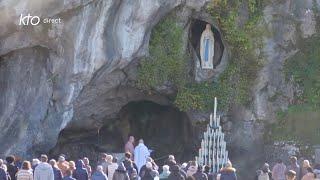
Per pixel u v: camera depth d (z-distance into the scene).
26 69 52.84
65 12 51.09
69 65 52.31
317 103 56.84
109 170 45.00
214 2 55.31
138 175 45.19
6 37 51.03
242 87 56.91
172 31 55.50
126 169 44.25
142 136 59.16
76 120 56.31
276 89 57.00
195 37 57.34
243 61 56.72
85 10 51.50
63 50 52.16
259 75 56.72
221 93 57.00
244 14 56.25
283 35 56.56
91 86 54.25
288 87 57.03
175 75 56.34
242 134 57.16
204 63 56.81
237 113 57.25
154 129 59.31
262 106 56.91
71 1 50.69
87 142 57.75
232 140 57.28
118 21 52.72
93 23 51.91
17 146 52.50
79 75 52.50
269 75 56.81
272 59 56.66
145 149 51.03
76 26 51.62
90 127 57.34
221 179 43.41
